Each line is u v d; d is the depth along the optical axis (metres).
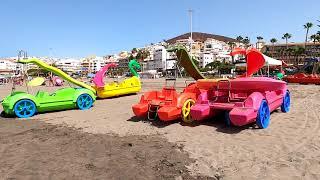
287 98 10.06
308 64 44.44
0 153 6.24
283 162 5.15
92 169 5.15
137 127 8.42
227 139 6.76
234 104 7.98
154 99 9.44
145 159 5.59
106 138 7.29
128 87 18.19
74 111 12.09
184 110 8.65
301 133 7.01
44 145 6.80
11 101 10.76
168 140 6.92
